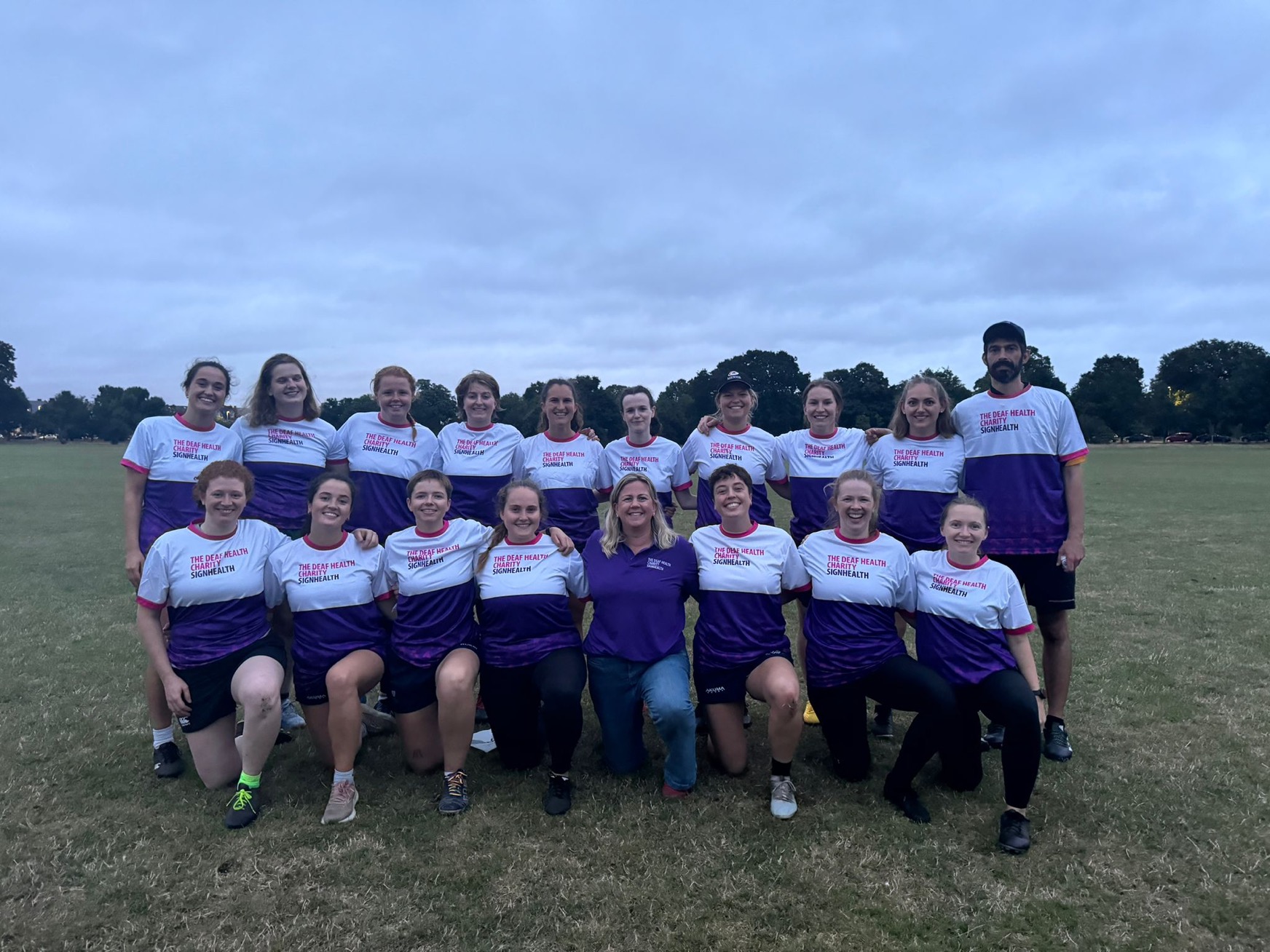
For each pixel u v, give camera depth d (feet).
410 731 13.16
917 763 11.88
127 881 10.14
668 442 17.90
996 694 11.46
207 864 10.55
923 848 10.94
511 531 13.66
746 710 16.55
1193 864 10.53
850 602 12.92
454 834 11.40
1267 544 38.19
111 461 133.80
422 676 12.95
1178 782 12.80
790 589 13.41
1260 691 17.11
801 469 16.83
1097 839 11.15
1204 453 177.58
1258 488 73.82
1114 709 16.14
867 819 11.80
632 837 11.30
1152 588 28.04
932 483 15.25
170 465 14.75
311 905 9.68
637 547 13.47
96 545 38.45
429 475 13.50
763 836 11.29
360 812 12.05
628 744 13.26
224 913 9.51
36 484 79.20
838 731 12.91
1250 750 14.07
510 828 11.57
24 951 8.81
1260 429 277.44
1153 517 49.85
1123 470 107.14
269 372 15.84
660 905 9.66
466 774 13.55
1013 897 9.80
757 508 16.85
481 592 13.28
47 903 9.67
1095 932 9.18
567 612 13.58
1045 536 14.49
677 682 12.28
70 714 15.83
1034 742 10.87
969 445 15.25
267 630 13.38
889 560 13.15
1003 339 14.76
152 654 12.40
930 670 12.26
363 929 9.21
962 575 12.75
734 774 13.35
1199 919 9.41
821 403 16.56
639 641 12.80
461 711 11.93
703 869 10.43
